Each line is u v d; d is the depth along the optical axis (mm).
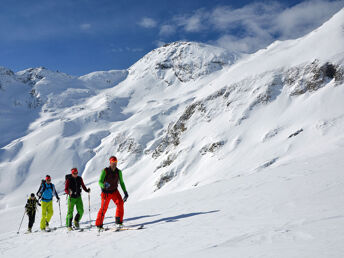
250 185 13180
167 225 7598
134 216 10836
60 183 179125
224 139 102375
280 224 5438
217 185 16094
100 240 7273
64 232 9906
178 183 96062
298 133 82062
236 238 4945
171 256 4574
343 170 11320
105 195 8383
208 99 136625
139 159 180500
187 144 115500
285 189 9898
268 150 81750
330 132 75625
